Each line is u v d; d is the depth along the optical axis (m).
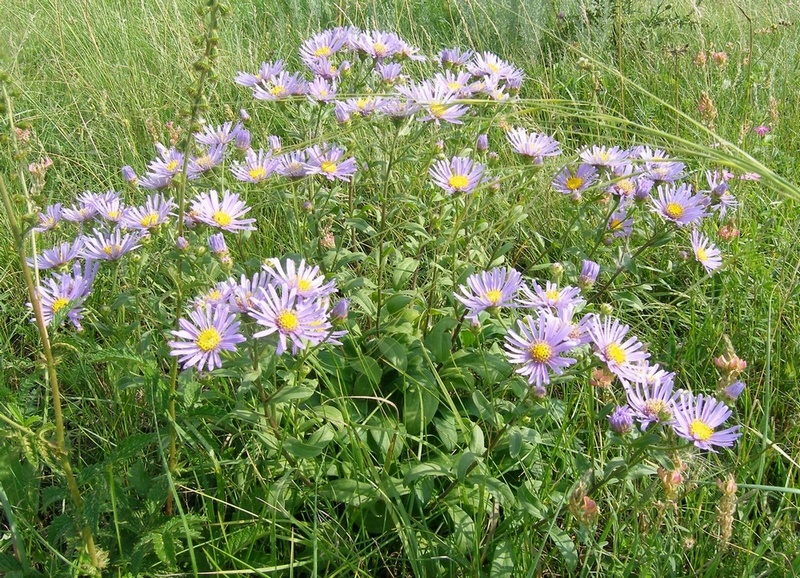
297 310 0.38
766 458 0.48
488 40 1.13
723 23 1.19
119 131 0.84
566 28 1.14
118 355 0.37
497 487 0.40
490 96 0.66
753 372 0.57
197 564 0.41
